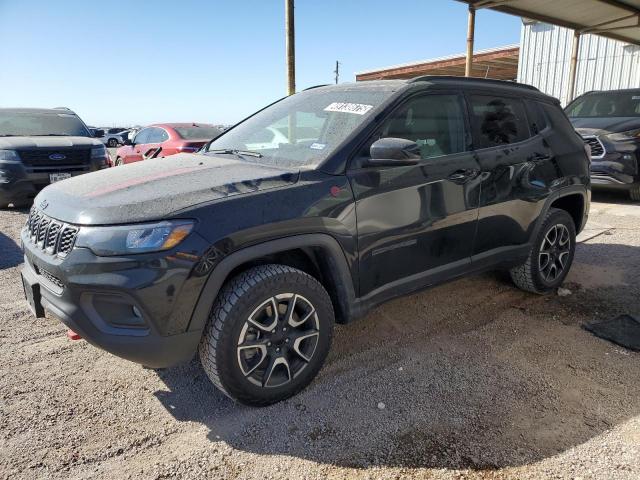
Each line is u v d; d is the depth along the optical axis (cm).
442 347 333
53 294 245
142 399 274
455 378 293
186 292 228
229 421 255
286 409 264
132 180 273
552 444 235
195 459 227
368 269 289
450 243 331
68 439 239
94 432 245
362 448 234
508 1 862
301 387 276
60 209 253
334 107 328
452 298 420
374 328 362
